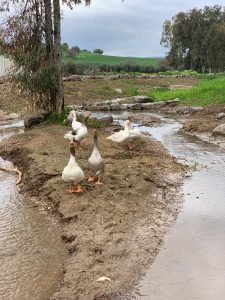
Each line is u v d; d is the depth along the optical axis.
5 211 10.36
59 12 20.05
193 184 11.92
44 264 7.75
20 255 8.12
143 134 19.77
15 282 7.18
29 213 10.19
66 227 9.06
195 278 6.99
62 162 13.26
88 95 37.53
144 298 6.45
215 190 11.39
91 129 19.72
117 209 9.68
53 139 16.67
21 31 19.92
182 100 31.62
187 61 103.00
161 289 6.68
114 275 7.05
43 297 6.71
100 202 10.05
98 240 8.24
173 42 100.56
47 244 8.55
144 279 6.96
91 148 15.27
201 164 14.23
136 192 10.77
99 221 9.08
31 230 9.24
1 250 8.33
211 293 6.56
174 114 27.39
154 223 9.12
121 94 40.22
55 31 20.14
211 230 8.82
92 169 11.06
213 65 74.56
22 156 14.80
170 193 11.08
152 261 7.55
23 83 20.33
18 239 8.80
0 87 31.91
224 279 6.95
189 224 9.12
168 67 98.56
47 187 11.28
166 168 13.34
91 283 6.83
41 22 20.02
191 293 6.57
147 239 8.35
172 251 7.91
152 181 11.80
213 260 7.57
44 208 10.43
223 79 41.06
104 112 29.20
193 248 8.03
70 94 36.69
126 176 11.99
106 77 54.09
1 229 9.30
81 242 8.20
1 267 7.67
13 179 12.91
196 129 20.70
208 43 77.06
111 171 12.34
